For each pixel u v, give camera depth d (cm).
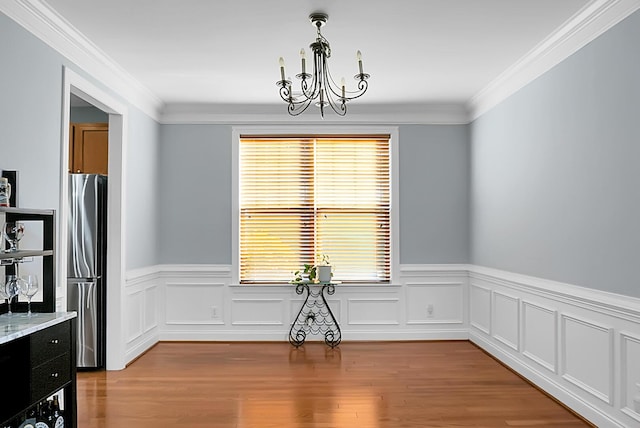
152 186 570
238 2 323
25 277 278
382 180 602
